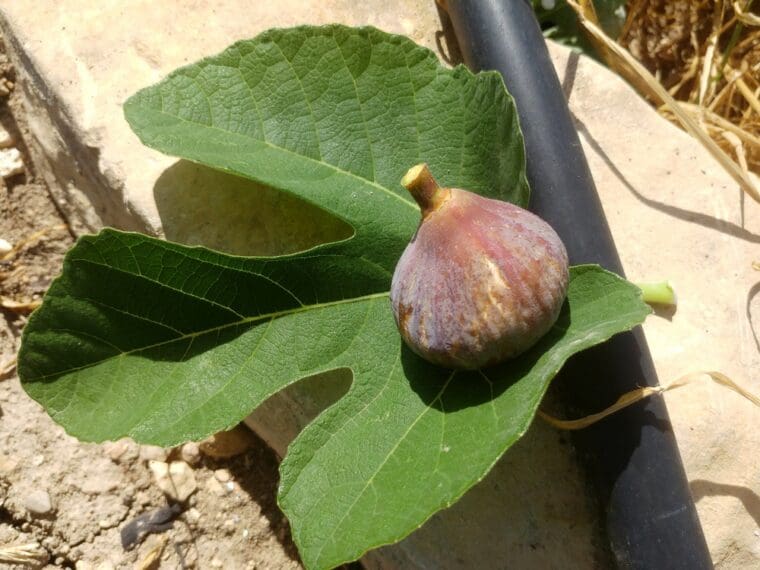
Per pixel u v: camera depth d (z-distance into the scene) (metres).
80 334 0.24
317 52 0.26
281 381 0.24
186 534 0.34
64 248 0.37
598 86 0.32
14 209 0.37
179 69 0.26
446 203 0.22
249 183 0.29
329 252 0.25
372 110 0.26
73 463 0.34
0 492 0.34
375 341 0.25
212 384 0.24
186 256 0.24
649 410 0.26
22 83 0.34
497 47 0.29
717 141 0.36
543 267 0.21
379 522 0.21
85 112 0.31
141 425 0.24
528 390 0.21
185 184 0.30
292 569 0.33
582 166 0.28
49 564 0.34
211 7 0.32
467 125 0.26
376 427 0.24
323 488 0.23
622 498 0.25
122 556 0.33
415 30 0.33
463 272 0.21
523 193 0.24
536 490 0.27
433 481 0.21
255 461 0.34
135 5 0.32
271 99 0.27
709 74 0.37
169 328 0.24
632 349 0.26
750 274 0.30
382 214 0.26
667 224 0.30
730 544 0.28
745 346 0.29
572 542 0.27
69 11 0.32
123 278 0.23
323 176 0.26
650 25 0.39
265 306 0.25
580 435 0.27
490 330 0.21
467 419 0.22
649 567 0.25
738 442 0.28
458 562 0.27
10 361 0.35
